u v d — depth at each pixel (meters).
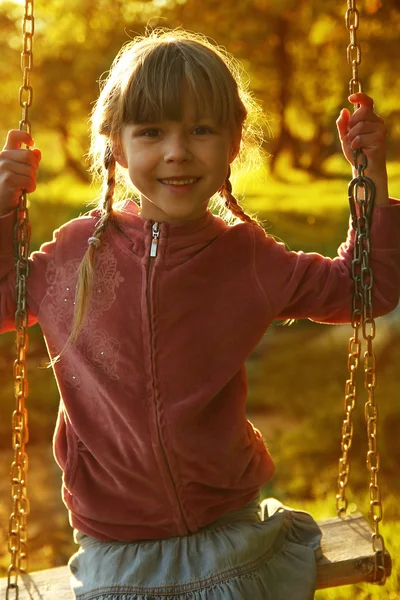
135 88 2.29
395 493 5.42
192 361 2.44
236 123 2.44
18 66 15.38
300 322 10.33
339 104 18.89
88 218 2.54
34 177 2.44
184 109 2.29
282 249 2.56
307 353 8.83
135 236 2.45
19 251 2.40
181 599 2.35
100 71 14.54
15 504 2.46
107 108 2.43
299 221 14.66
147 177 2.34
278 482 5.76
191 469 2.45
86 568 2.46
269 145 22.42
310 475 5.84
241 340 2.48
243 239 2.53
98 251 2.45
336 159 23.80
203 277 2.46
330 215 15.22
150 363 2.41
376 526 2.70
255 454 2.63
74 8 14.09
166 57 2.30
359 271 2.51
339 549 2.75
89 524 2.51
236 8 12.41
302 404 7.38
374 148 2.49
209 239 2.48
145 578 2.38
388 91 15.43
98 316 2.43
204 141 2.33
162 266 2.43
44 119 16.39
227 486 2.52
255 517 2.62
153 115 2.28
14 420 2.42
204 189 2.36
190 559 2.42
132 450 2.43
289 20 13.08
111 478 2.47
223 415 2.51
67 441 2.54
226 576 2.39
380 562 2.69
